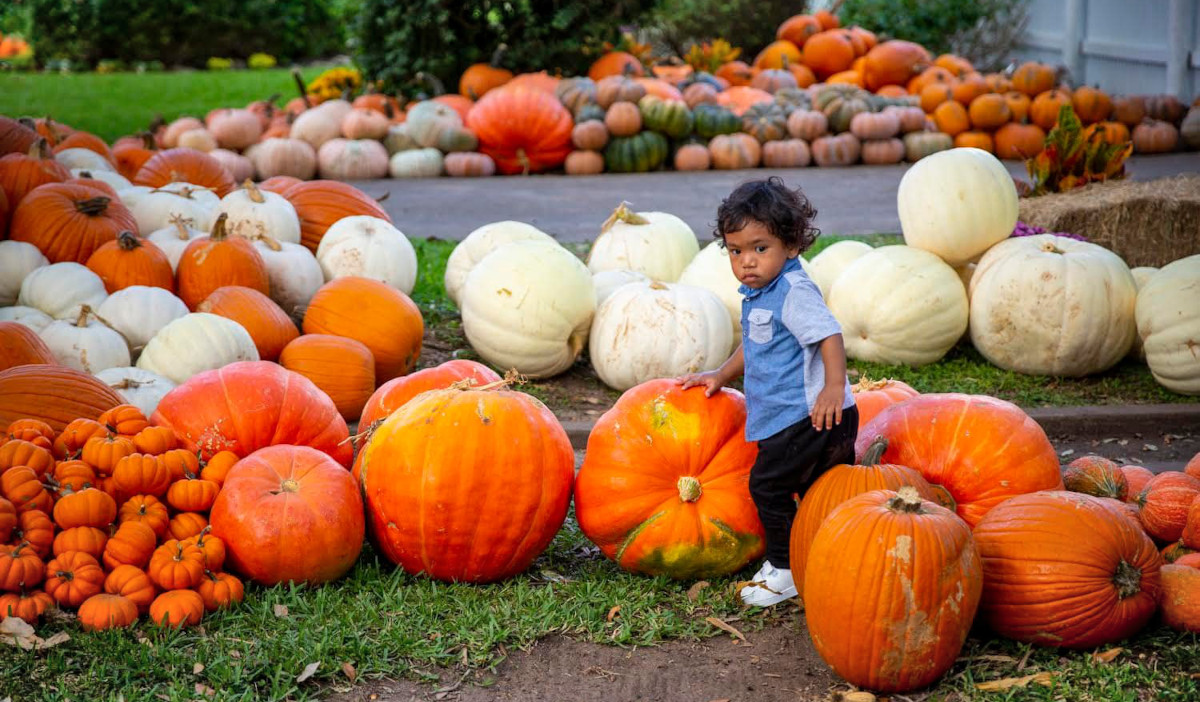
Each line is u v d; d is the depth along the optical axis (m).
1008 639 3.79
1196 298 6.27
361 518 4.19
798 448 3.91
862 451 4.24
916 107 15.32
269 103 14.64
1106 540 3.65
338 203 7.78
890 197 12.43
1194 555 3.90
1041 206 8.46
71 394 4.54
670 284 6.43
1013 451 4.10
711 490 4.22
